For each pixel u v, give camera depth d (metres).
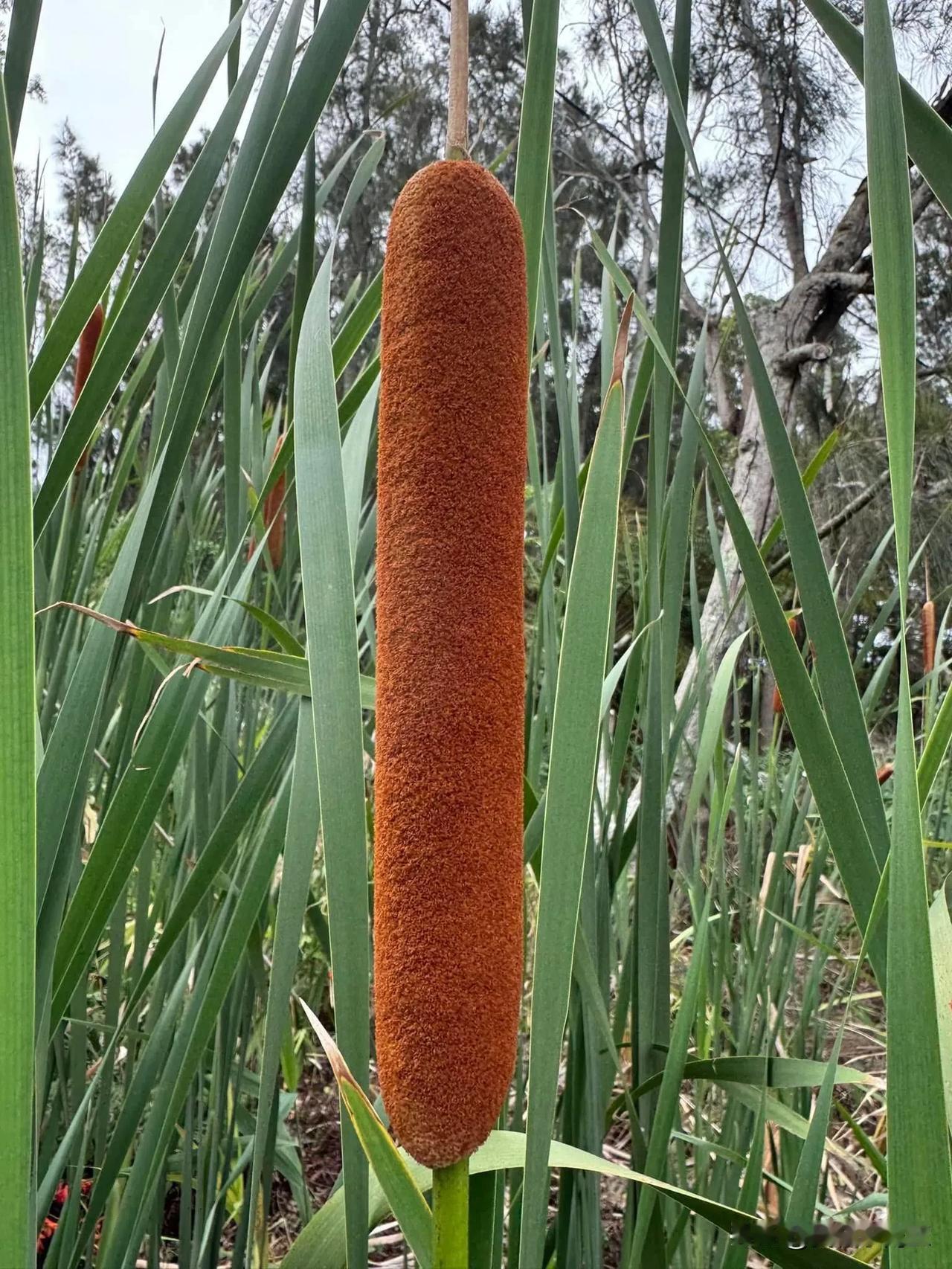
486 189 0.19
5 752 0.14
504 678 0.18
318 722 0.22
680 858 0.49
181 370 0.25
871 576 0.53
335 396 0.23
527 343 0.19
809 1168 0.24
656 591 0.33
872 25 0.19
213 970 0.29
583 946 0.31
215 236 0.24
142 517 0.25
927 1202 0.15
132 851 0.28
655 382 0.31
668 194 0.29
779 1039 0.54
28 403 0.14
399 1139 0.18
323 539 0.22
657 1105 0.32
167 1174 0.50
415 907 0.18
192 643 0.26
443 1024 0.17
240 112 0.25
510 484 0.19
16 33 0.23
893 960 0.16
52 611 0.43
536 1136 0.19
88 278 0.23
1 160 0.14
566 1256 0.34
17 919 0.14
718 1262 0.44
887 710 0.57
